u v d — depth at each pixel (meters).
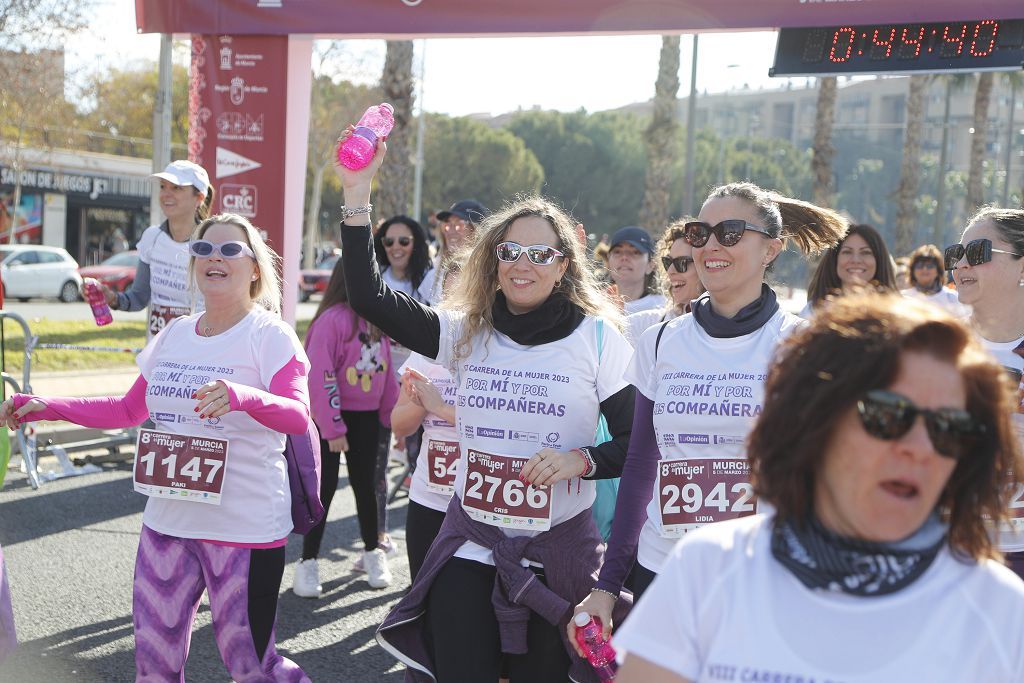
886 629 1.40
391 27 8.42
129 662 4.55
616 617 3.06
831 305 1.52
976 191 31.56
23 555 6.12
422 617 3.33
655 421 2.97
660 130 18.80
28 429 7.84
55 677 4.34
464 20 8.34
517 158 60.59
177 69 46.78
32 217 39.62
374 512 5.84
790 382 1.47
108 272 29.11
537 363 3.27
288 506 3.65
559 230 3.33
